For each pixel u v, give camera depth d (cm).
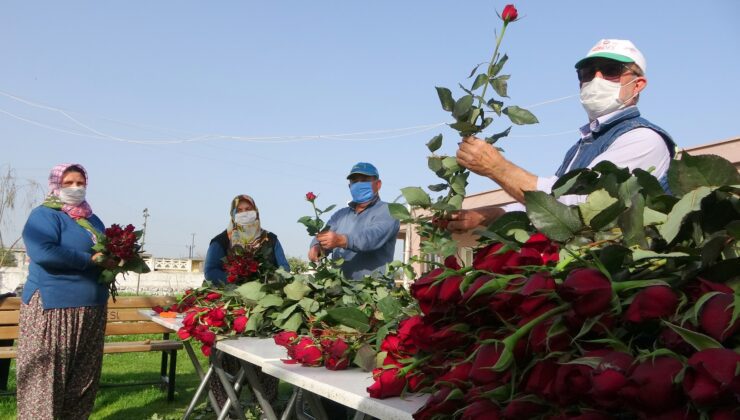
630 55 244
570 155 266
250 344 288
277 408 477
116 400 605
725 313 83
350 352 207
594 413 87
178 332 336
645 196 122
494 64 198
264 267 418
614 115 246
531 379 95
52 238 424
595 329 95
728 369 73
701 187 112
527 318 101
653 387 78
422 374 146
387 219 445
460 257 149
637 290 97
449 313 125
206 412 536
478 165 203
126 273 454
